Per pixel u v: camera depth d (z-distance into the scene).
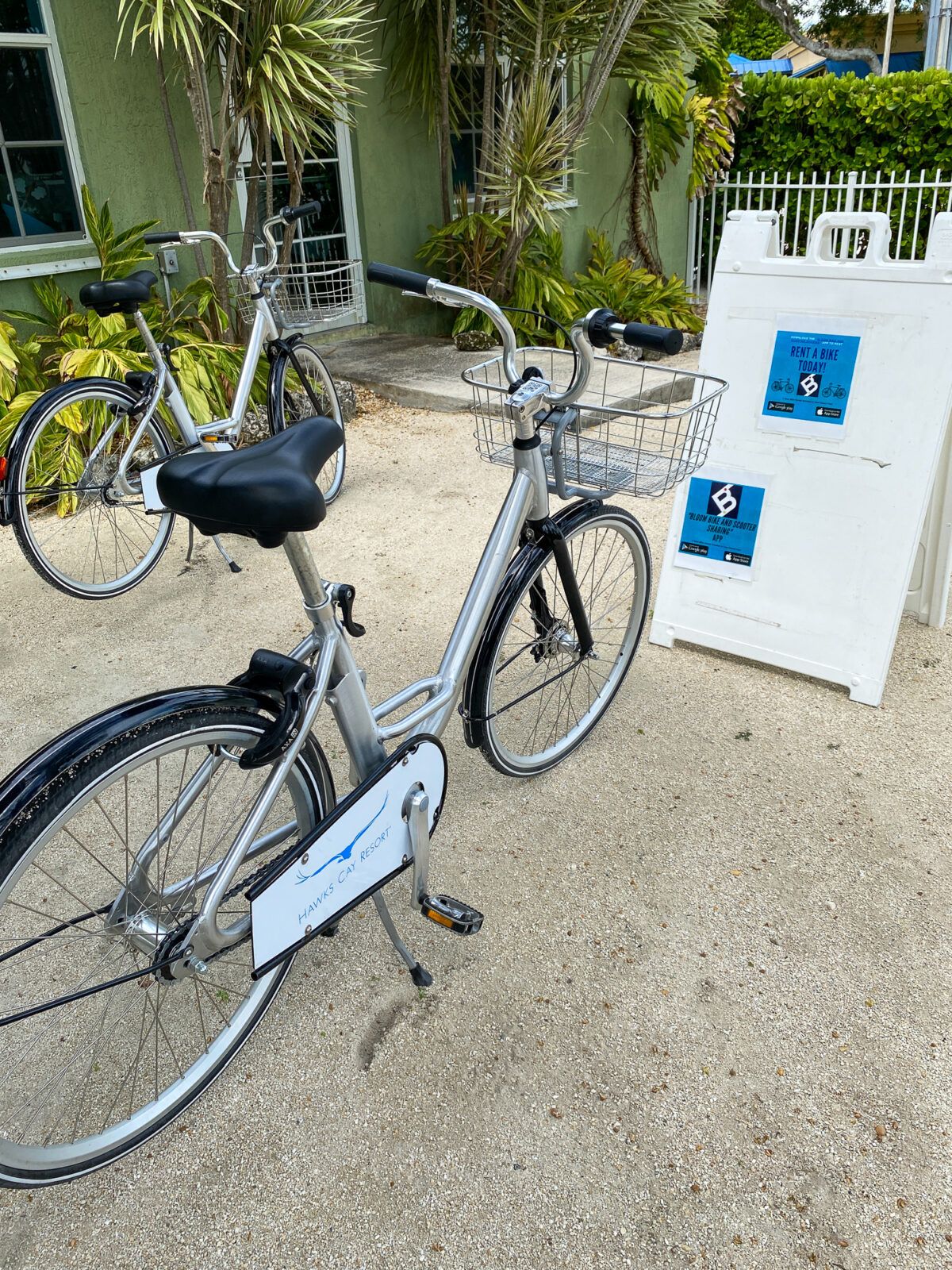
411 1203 1.53
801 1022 1.83
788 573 2.87
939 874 2.18
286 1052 1.79
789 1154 1.59
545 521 2.19
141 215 5.68
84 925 2.10
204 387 4.71
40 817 1.27
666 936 2.03
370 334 7.39
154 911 1.56
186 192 5.37
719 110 9.41
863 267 2.55
